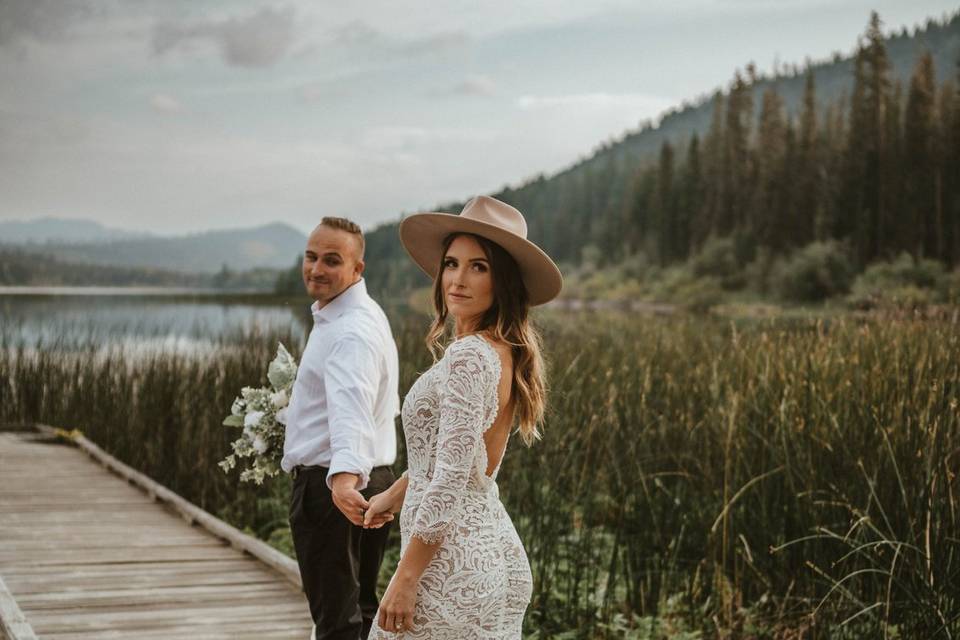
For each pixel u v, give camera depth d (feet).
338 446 9.60
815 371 16.85
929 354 15.74
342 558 10.21
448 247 7.66
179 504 21.39
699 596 15.19
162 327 52.95
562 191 321.11
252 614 14.24
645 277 207.21
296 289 189.26
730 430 15.70
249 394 11.71
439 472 6.79
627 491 17.81
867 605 13.43
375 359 10.07
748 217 192.13
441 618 6.91
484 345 7.08
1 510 21.74
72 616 14.01
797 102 438.40
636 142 553.64
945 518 12.56
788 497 14.88
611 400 19.80
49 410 36.06
